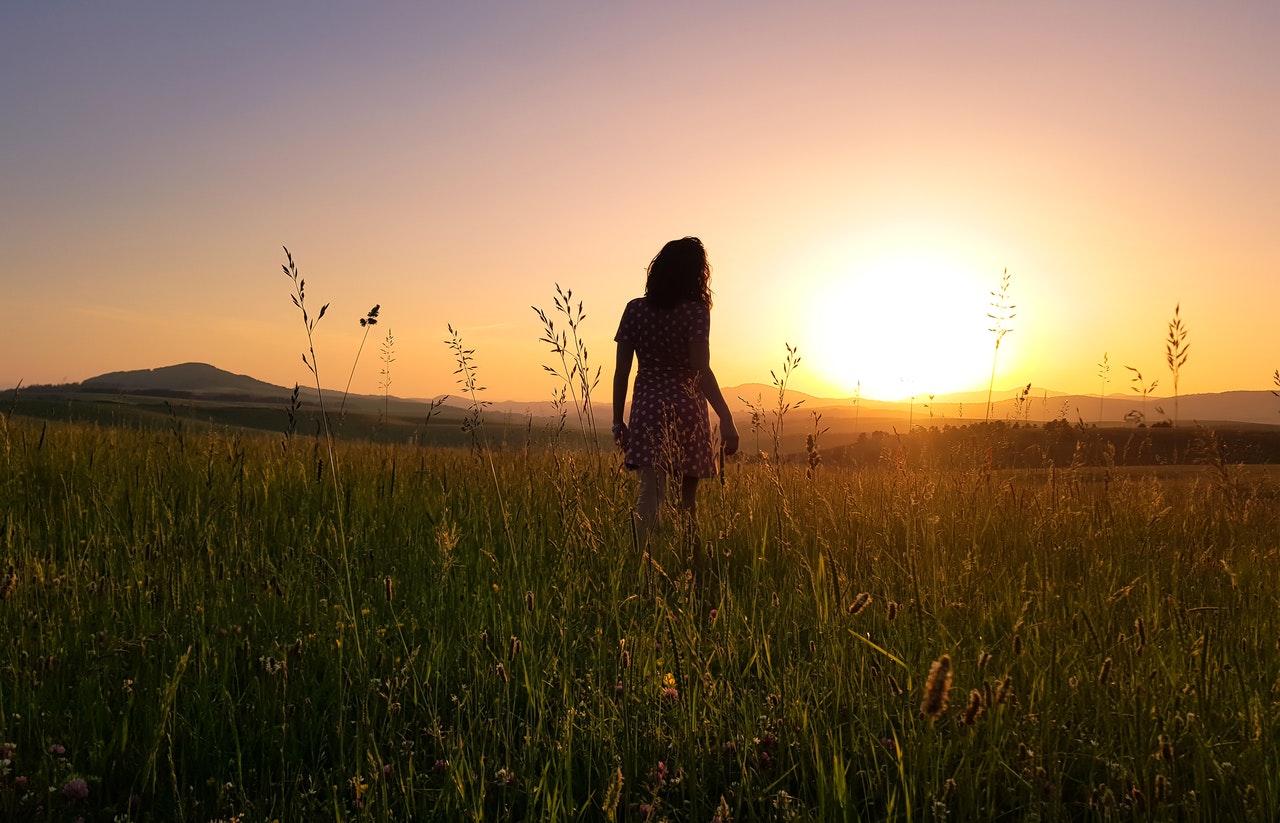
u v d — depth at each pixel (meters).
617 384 5.54
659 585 3.52
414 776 2.27
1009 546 4.79
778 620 3.45
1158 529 5.12
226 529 4.47
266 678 2.68
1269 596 3.61
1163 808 1.95
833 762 2.14
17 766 2.20
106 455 6.57
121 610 3.27
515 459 6.89
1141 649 2.69
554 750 2.33
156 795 2.22
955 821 2.09
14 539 4.13
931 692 1.50
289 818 2.05
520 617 3.25
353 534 4.29
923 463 6.18
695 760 2.35
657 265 5.40
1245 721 2.31
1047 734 2.29
